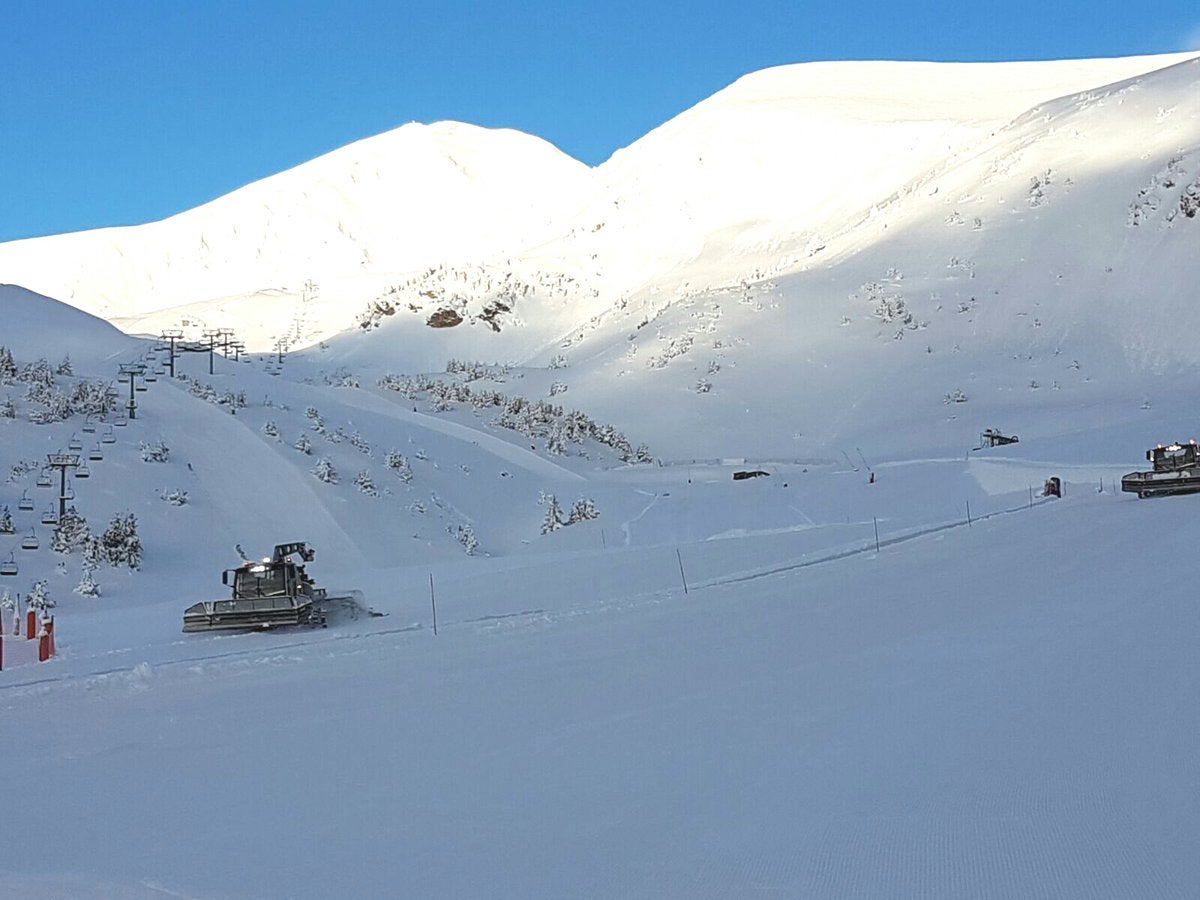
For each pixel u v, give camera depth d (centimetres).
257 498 4722
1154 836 649
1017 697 1018
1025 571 2003
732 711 1066
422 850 726
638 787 833
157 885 681
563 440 7856
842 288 12094
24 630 2377
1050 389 9156
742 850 682
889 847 666
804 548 2822
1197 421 5625
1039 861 627
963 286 11412
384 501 5153
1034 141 13900
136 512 4241
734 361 10912
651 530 4700
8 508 3981
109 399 5300
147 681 1491
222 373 6994
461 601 2306
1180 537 2295
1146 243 10944
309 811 831
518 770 909
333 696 1309
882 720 975
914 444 8181
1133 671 1087
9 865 730
